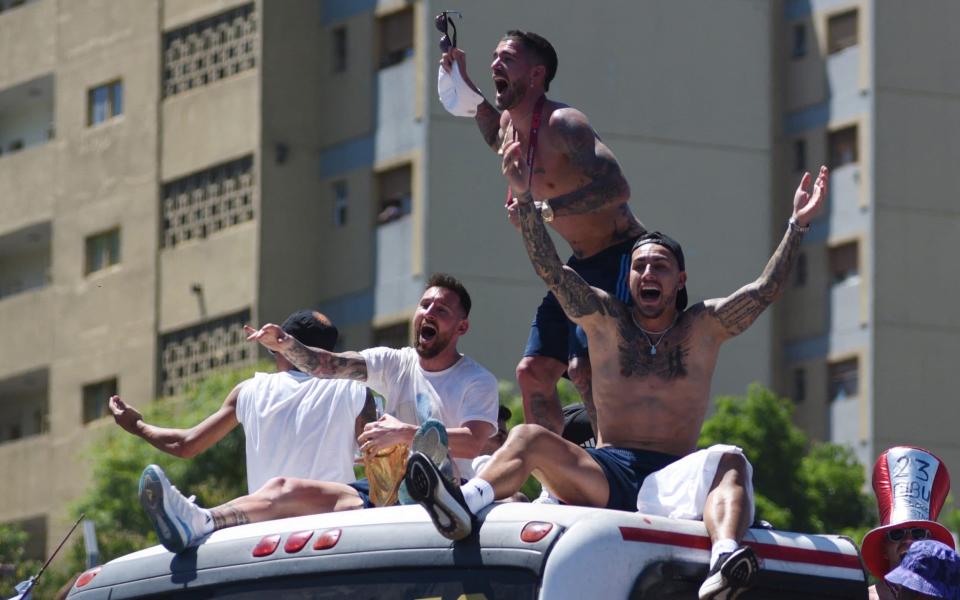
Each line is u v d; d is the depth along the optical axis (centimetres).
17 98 14238
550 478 2412
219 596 2322
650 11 12575
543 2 12238
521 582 2112
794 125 13612
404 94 12038
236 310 12375
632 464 2503
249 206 12462
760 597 2255
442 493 2144
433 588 2167
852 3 13362
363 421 2980
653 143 12544
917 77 13275
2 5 14800
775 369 13438
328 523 2273
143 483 2364
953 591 2392
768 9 12875
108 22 13475
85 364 13250
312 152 12519
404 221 11950
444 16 3125
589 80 12388
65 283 13475
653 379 2570
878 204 13100
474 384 2964
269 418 2961
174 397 11862
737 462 2348
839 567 2314
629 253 3028
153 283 12888
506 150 2512
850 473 10462
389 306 11988
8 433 14212
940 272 13162
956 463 13000
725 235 12631
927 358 13050
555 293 2567
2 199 13938
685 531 2214
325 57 12588
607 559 2116
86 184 13438
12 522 13475
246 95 12506
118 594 2411
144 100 13150
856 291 13125
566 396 7800
